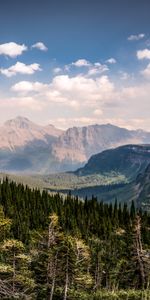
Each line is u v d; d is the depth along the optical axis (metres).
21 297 45.94
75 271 66.12
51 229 68.81
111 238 113.69
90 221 138.25
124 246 100.19
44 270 64.88
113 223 136.88
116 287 82.62
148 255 80.06
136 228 83.50
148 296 74.06
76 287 73.06
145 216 140.88
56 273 65.50
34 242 80.50
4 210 133.75
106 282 84.81
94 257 83.94
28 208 143.88
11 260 53.88
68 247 64.75
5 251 54.81
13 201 149.50
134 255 82.50
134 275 81.69
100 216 146.25
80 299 70.44
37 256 69.56
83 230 122.19
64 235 68.75
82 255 69.94
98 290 80.00
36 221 130.00
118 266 86.19
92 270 82.62
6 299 43.56
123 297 75.56
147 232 118.81
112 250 99.38
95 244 106.06
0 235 60.38
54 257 64.56
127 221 141.25
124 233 113.25
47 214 138.25
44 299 64.75
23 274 52.69
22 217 128.12
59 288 70.00
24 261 54.75
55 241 66.94
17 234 109.62
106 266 85.75
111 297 74.88
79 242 68.00
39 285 65.88
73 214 146.62
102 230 128.75
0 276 46.38
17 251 53.78
